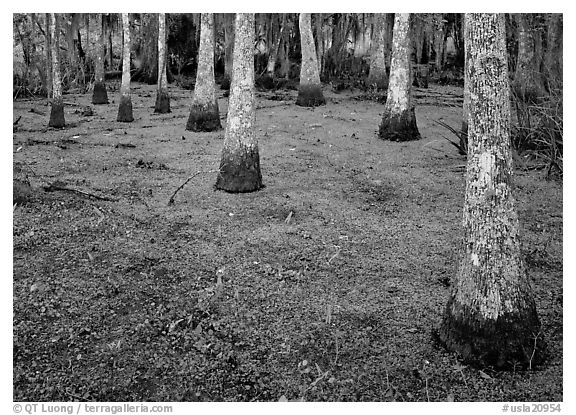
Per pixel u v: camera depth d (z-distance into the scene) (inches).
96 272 186.9
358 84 764.0
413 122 425.4
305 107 591.8
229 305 170.2
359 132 452.8
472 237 138.9
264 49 910.4
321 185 298.2
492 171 133.5
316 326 159.0
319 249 212.5
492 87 131.6
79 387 133.6
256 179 283.3
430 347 147.3
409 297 176.4
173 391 133.8
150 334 154.6
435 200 278.1
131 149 381.1
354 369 140.4
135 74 886.4
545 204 271.6
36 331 153.0
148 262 196.9
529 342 136.6
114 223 230.7
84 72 852.0
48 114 545.6
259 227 233.0
